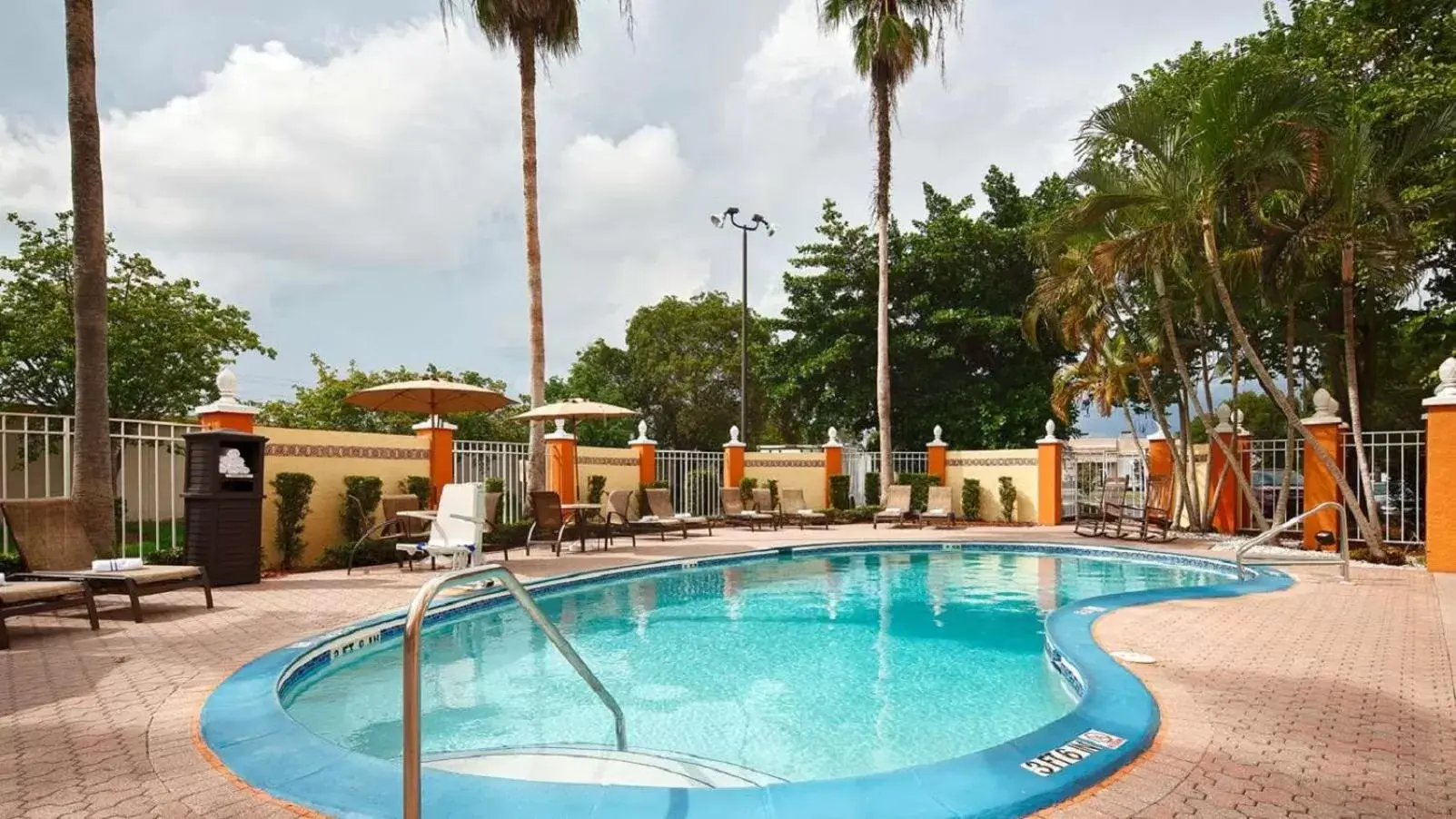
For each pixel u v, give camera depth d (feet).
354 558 34.22
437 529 29.40
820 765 11.95
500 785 8.98
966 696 15.81
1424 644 16.70
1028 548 41.45
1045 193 69.62
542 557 36.06
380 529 35.01
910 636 21.65
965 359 71.56
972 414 68.33
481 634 21.77
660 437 106.63
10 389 58.54
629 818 8.09
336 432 35.73
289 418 72.69
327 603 23.21
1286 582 25.84
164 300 65.31
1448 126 30.86
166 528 37.58
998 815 8.29
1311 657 15.47
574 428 47.57
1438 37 40.50
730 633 22.07
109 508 26.35
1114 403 48.93
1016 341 68.95
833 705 15.23
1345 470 37.86
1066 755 9.84
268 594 25.12
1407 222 35.19
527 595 9.36
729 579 32.60
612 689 16.35
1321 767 9.70
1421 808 8.52
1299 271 36.09
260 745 10.64
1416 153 32.17
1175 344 41.24
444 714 14.55
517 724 13.94
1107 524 52.29
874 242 72.79
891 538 46.01
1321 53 43.01
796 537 47.16
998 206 73.92
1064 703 15.28
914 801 8.46
